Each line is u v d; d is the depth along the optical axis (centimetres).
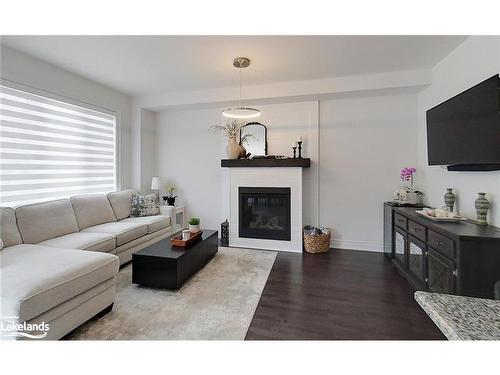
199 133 464
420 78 327
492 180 222
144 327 192
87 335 182
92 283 191
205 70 333
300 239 387
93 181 382
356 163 391
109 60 303
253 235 409
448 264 203
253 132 430
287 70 332
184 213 471
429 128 288
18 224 248
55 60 303
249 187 412
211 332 187
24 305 147
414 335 185
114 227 322
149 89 410
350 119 391
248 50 278
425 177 348
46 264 185
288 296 243
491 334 60
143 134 456
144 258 253
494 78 200
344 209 399
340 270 308
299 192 389
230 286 262
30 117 296
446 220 238
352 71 335
